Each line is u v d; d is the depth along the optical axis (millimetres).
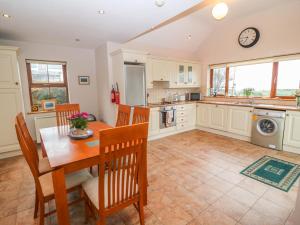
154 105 4141
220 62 4711
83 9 2260
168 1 2070
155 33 4070
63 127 2447
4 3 2045
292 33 3367
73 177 1626
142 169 1355
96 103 4656
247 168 2586
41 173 1636
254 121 3592
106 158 1134
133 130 1182
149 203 1848
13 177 2430
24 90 3660
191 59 5398
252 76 4180
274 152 3178
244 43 4094
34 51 3701
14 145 3160
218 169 2582
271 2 3355
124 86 3514
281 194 1960
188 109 4785
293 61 3488
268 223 1553
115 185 1306
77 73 4281
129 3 2111
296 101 3295
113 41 3789
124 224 1582
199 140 4000
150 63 4105
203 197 1939
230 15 3930
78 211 1760
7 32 3043
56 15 2426
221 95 4910
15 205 1847
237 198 1912
